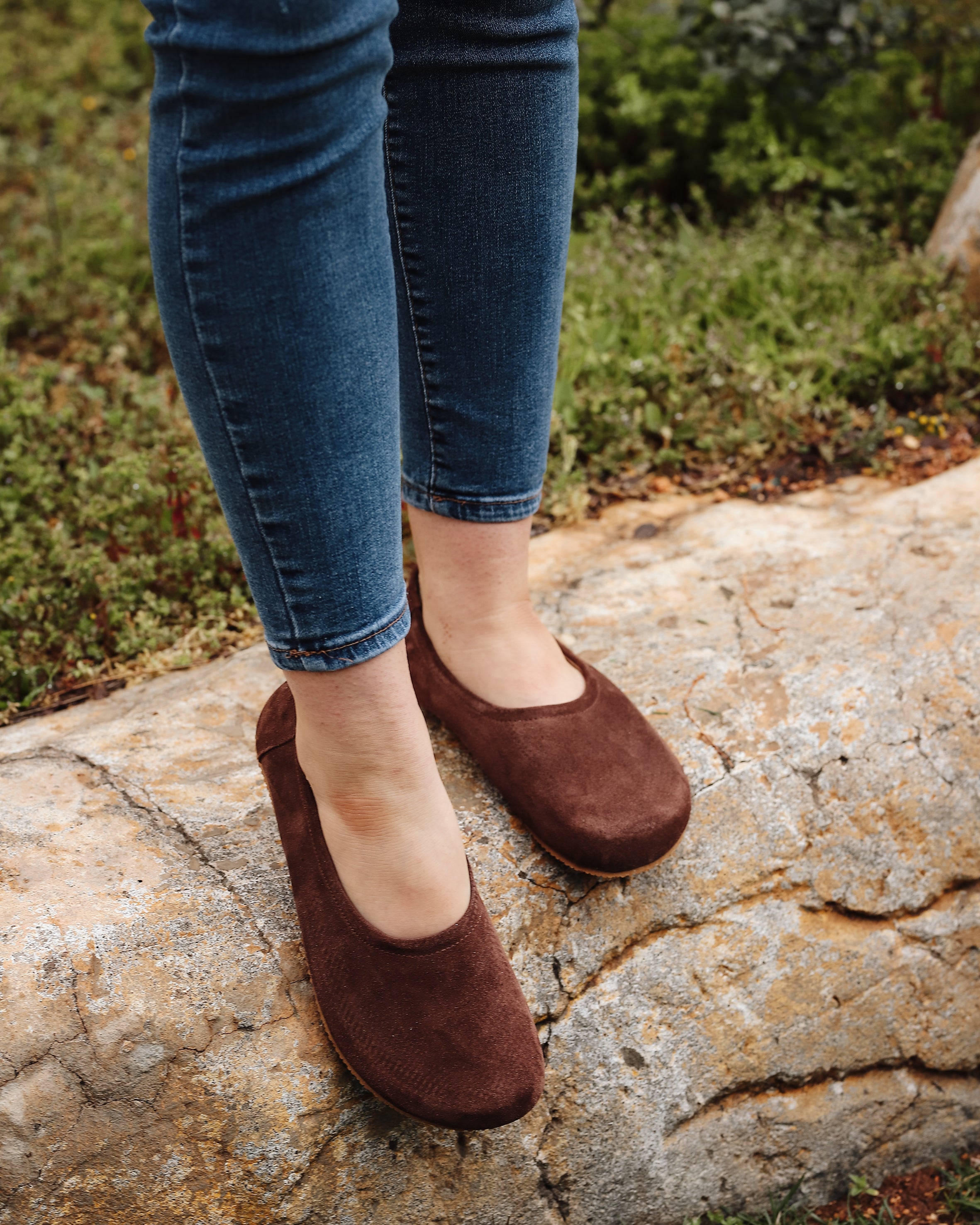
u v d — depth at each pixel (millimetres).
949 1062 1595
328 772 1066
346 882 1111
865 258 3045
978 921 1600
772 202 3529
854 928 1529
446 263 1147
